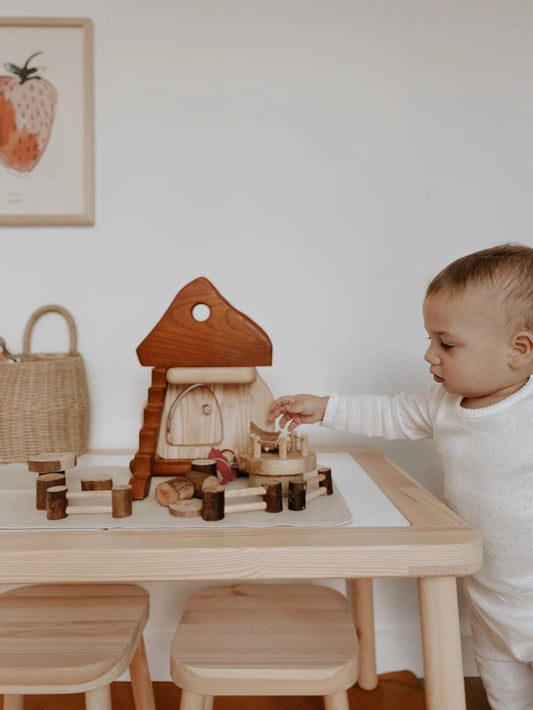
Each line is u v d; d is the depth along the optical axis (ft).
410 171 4.22
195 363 3.22
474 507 2.94
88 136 4.08
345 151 4.20
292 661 2.43
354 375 4.23
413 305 4.23
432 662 2.15
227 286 4.18
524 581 2.91
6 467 3.44
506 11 4.23
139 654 3.24
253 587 3.33
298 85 4.19
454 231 4.23
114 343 4.16
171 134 4.15
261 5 4.17
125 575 2.01
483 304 2.60
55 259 4.13
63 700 3.87
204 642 2.62
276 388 4.21
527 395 2.70
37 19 4.04
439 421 3.08
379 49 4.20
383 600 4.27
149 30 4.13
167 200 4.15
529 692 3.22
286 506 2.58
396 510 2.50
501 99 4.23
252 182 4.18
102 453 3.90
